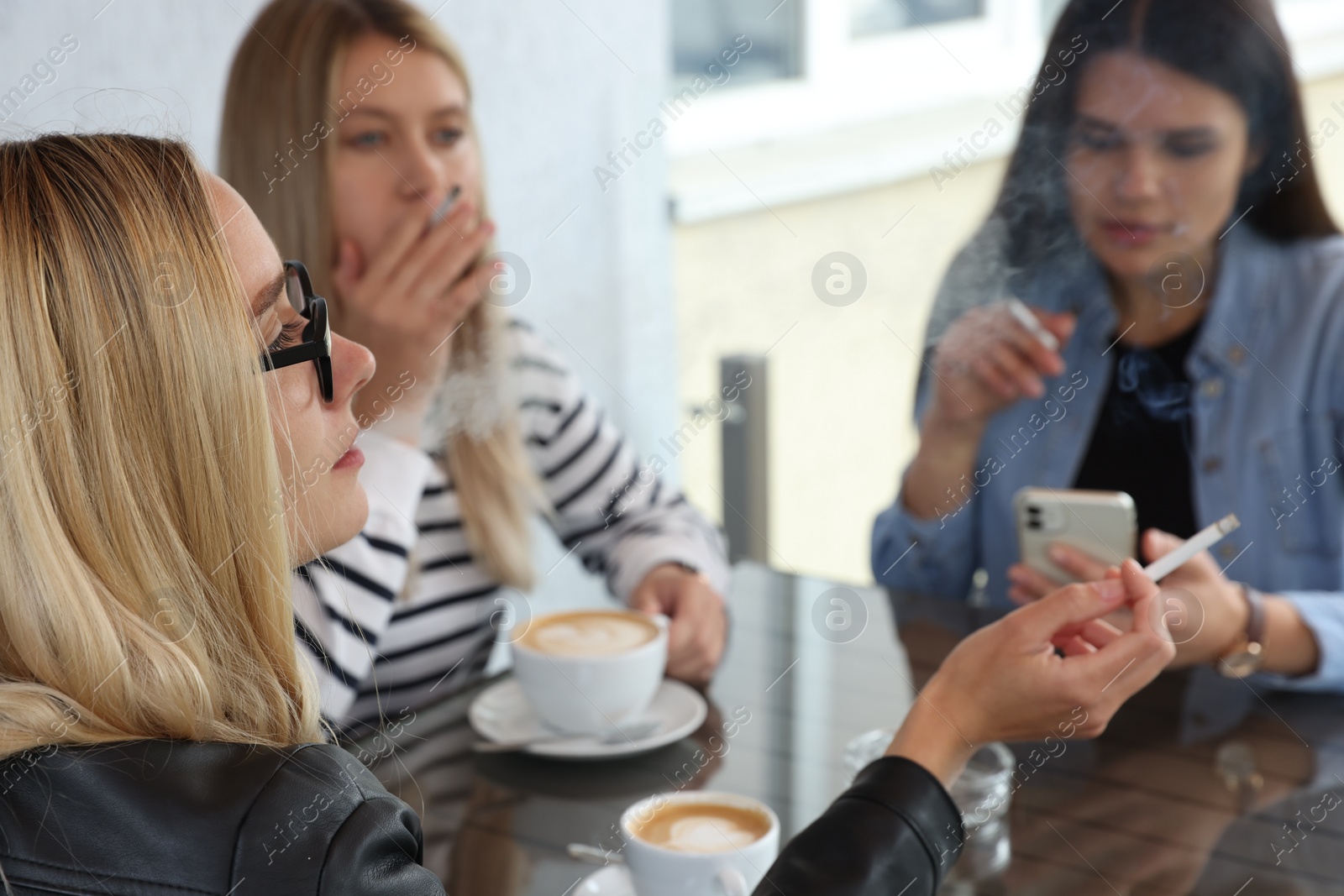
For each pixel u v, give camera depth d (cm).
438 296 99
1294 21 198
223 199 45
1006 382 99
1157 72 89
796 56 178
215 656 42
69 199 39
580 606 159
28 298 38
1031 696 48
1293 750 63
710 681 74
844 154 177
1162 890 50
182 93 119
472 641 96
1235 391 93
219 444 41
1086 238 94
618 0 157
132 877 35
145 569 40
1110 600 50
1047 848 54
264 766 38
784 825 56
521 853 55
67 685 39
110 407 39
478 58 141
